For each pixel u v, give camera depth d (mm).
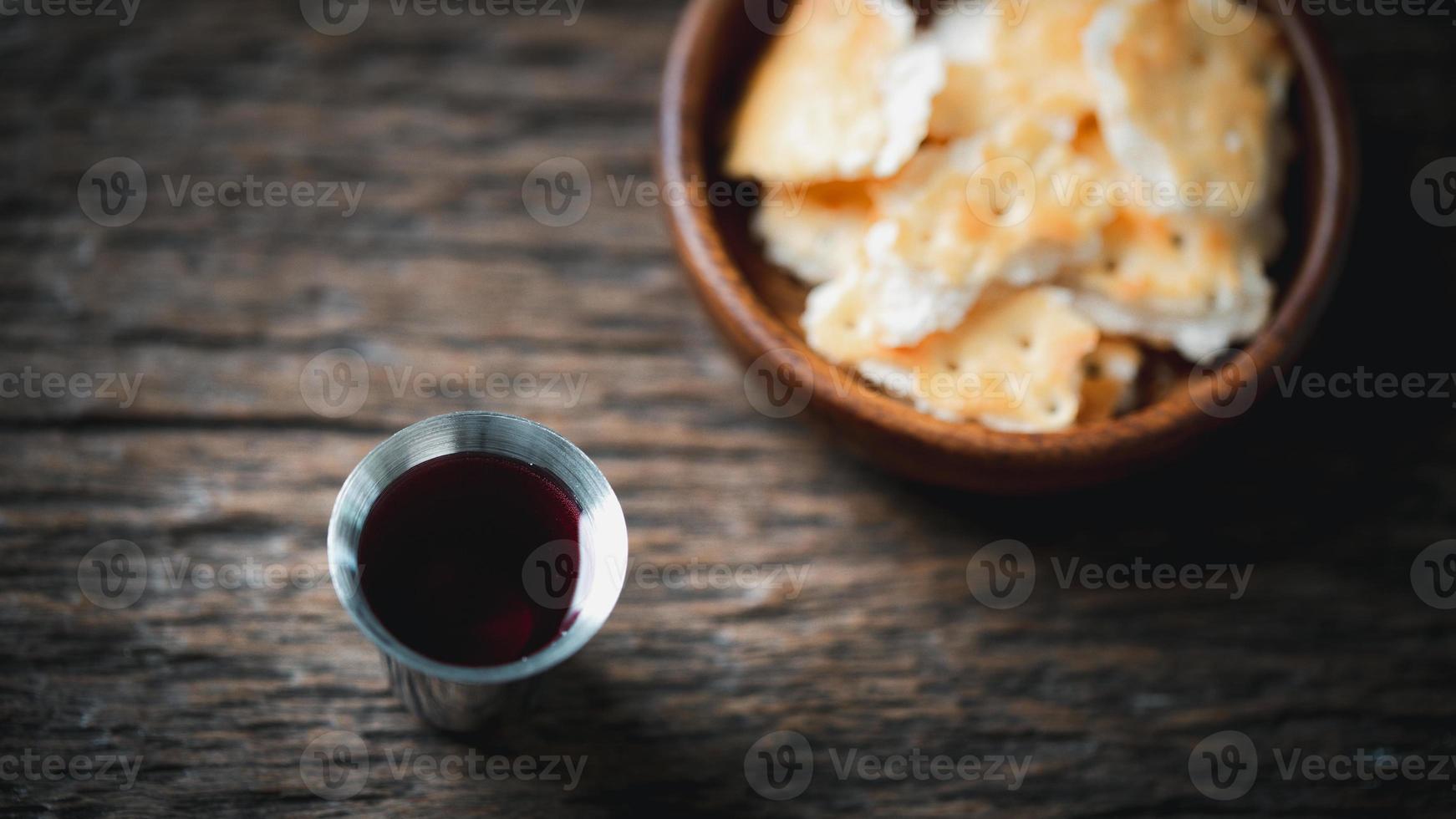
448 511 334
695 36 357
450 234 380
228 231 378
